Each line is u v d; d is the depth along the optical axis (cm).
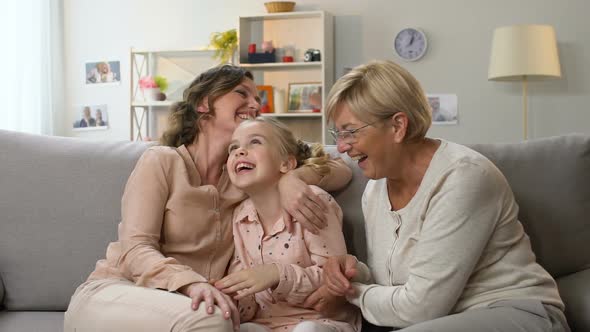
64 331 169
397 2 578
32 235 205
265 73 597
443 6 571
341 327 171
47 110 598
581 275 186
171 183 184
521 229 163
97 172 208
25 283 204
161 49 594
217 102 193
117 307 158
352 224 197
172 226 183
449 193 152
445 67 573
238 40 577
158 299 155
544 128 561
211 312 148
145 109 620
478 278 156
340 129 163
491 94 567
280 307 176
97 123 634
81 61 634
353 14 585
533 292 154
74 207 206
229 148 183
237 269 188
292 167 186
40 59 588
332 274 166
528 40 503
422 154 164
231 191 193
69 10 634
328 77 575
